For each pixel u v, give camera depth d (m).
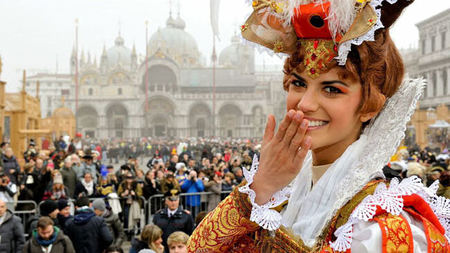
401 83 1.05
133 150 58.44
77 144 29.94
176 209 7.68
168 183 10.89
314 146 1.00
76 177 12.07
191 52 122.38
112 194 10.25
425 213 0.92
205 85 110.12
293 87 1.07
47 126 42.12
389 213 0.89
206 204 10.76
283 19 1.03
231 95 103.25
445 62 42.09
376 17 0.88
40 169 13.19
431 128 31.94
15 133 23.25
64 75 141.38
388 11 0.99
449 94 41.19
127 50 132.00
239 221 1.10
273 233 1.12
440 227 0.91
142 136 101.94
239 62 112.19
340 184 1.01
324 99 0.99
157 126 104.06
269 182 1.02
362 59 0.97
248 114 102.69
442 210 1.04
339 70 0.98
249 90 111.50
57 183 9.67
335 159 1.09
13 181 13.15
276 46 1.08
